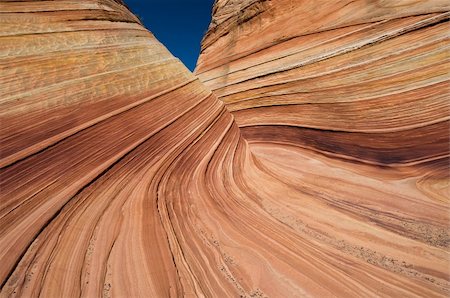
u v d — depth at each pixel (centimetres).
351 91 1141
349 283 412
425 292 402
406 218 638
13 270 326
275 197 735
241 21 1933
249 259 447
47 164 447
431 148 925
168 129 704
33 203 401
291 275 418
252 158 976
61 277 340
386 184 844
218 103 1041
